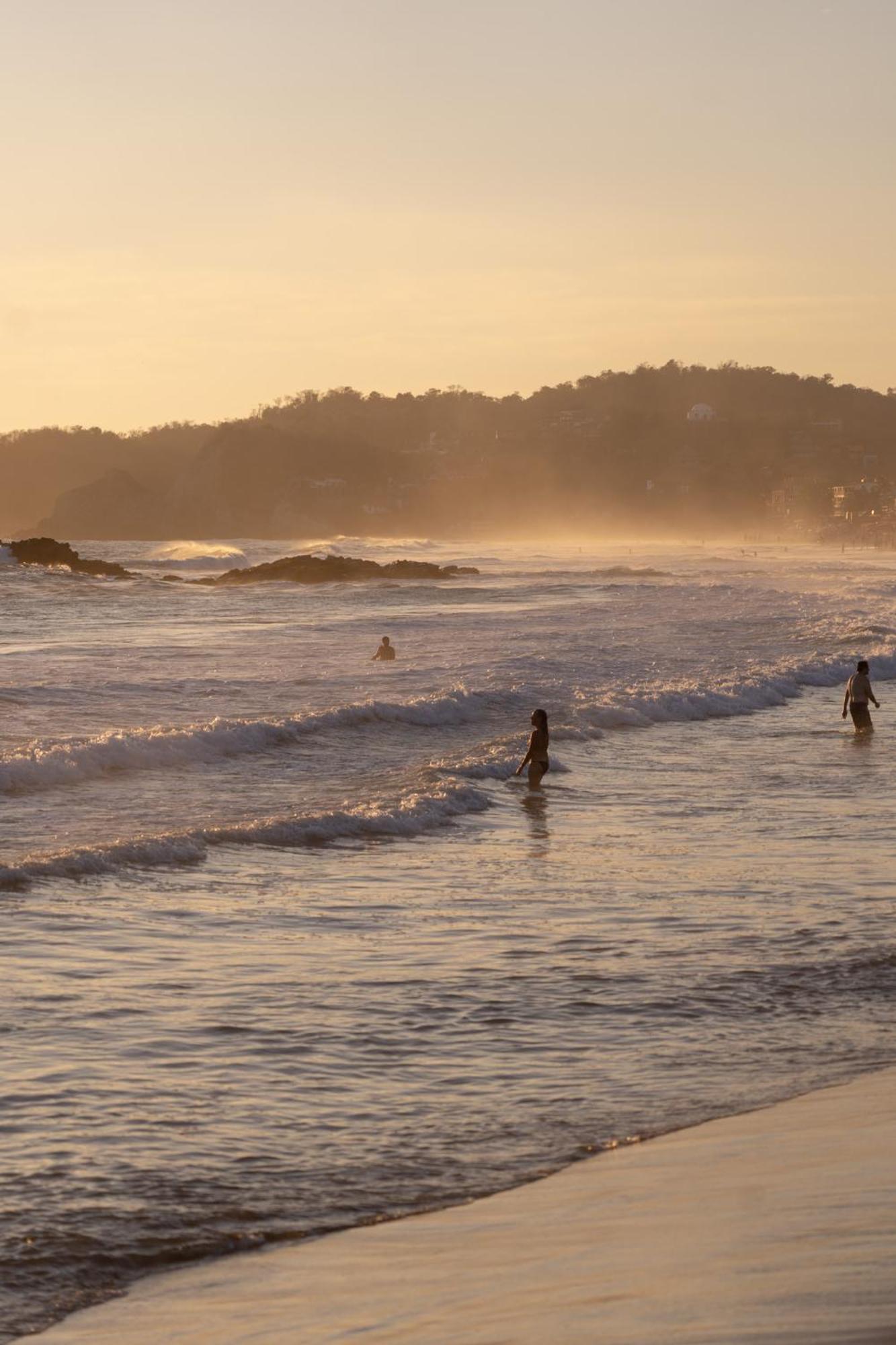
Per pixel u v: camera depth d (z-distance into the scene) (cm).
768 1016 1980
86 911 2628
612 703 6456
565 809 4028
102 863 3014
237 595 18062
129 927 2514
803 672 7950
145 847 3152
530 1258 1129
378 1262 1164
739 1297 953
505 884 2956
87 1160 1423
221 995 2086
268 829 3450
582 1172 1385
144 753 4809
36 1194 1330
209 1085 1675
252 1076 1712
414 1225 1260
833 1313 908
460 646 9869
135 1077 1698
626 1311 946
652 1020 1966
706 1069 1739
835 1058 1778
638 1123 1538
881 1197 1190
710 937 2467
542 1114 1575
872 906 2712
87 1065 1739
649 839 3534
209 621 13500
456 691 6506
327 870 3109
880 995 2084
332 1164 1423
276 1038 1870
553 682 7344
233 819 3834
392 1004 2047
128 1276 1163
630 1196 1279
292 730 5434
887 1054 1794
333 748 5275
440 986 2148
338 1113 1582
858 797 4234
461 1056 1803
